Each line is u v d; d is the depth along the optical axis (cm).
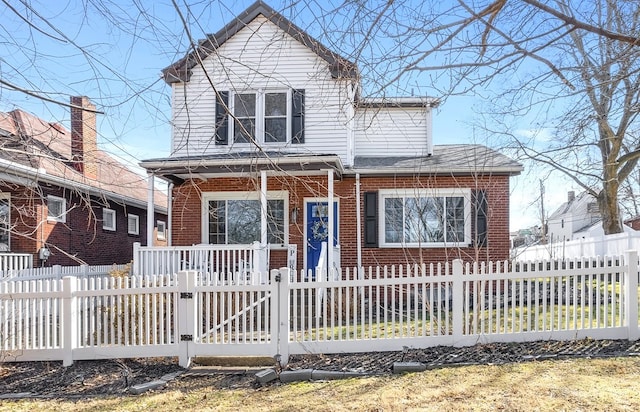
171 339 727
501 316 820
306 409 502
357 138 1445
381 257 1293
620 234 1619
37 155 506
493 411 470
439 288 680
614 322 682
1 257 1108
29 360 669
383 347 670
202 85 1256
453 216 1293
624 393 498
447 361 623
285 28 559
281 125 1298
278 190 1312
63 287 672
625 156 1066
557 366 589
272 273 664
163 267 1066
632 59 399
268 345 659
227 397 550
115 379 620
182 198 1333
